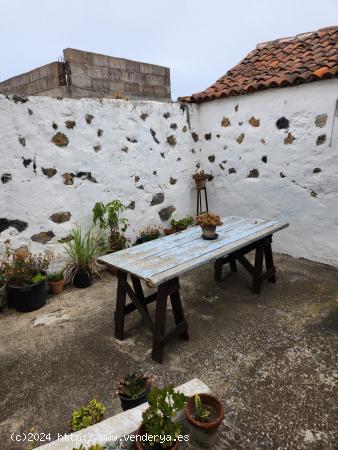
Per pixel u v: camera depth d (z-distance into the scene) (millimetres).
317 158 3389
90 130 3355
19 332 2584
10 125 2824
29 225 3078
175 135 4195
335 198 3342
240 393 1862
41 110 2988
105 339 2453
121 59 4656
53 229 3242
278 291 3070
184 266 2156
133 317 2760
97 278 3535
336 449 1518
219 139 4250
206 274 3553
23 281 2867
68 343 2418
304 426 1639
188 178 4484
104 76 4473
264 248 3051
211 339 2381
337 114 3150
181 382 1976
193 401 1499
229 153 4184
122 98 3928
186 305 2906
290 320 2574
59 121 3119
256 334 2414
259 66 4199
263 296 2992
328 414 1702
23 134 2912
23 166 2953
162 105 3979
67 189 3283
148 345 2367
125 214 3814
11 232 2973
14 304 2951
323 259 3578
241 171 4109
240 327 2516
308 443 1551
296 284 3182
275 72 3727
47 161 3100
